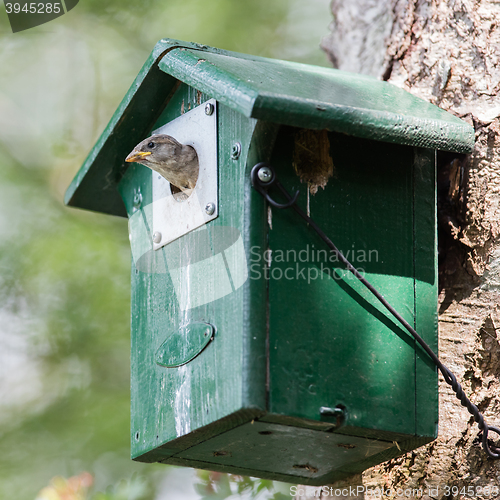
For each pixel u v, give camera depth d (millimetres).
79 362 14641
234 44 15867
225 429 6992
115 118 8602
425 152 7617
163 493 12742
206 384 6996
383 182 7418
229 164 7234
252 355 6621
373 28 10391
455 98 9023
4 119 16156
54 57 16344
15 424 14297
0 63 16297
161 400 7605
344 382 6875
